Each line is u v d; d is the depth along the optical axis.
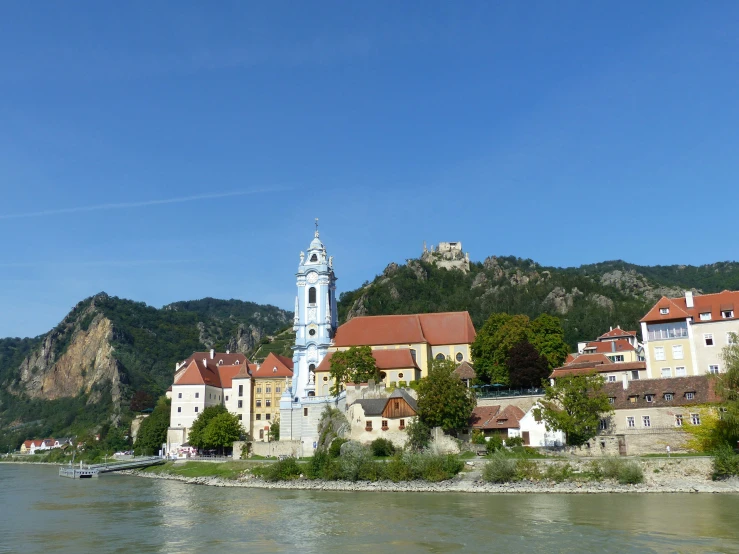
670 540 66.06
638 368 129.12
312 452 153.50
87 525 85.44
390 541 70.25
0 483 153.75
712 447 104.62
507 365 141.62
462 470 110.75
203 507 99.12
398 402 132.88
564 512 81.62
